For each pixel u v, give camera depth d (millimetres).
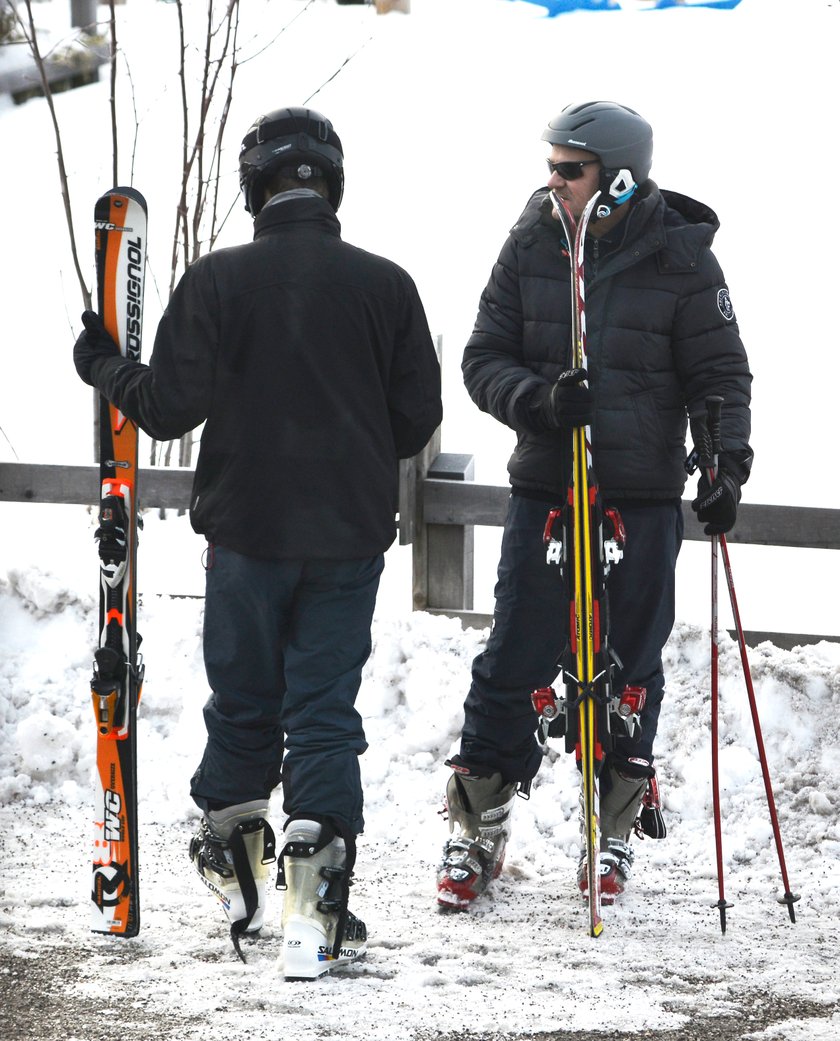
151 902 12578
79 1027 9688
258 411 10688
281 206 10891
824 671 15562
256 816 11406
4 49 55062
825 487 27984
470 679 16344
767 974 10883
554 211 12055
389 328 11055
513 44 74500
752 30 75250
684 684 16109
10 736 16391
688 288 11984
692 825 14625
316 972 10617
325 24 73375
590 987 10531
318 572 10875
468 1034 9648
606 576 11711
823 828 14133
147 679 16938
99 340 11797
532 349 12398
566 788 15109
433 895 12977
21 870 13430
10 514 26469
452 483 18344
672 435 12258
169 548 25094
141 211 11852
